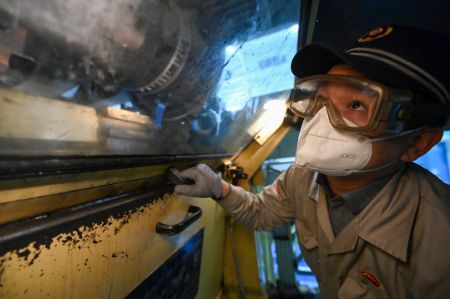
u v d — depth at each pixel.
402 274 0.56
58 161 0.28
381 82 0.48
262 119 1.28
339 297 0.64
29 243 0.28
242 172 1.26
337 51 0.51
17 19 0.21
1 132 0.23
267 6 0.55
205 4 0.40
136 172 0.49
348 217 0.66
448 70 0.49
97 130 0.35
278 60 0.86
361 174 0.61
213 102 0.68
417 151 0.58
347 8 0.72
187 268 0.83
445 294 0.48
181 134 0.62
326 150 0.57
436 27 0.75
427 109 0.48
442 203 0.53
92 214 0.38
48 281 0.31
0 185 0.24
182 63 0.43
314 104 0.62
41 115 0.26
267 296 1.52
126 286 0.49
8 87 0.22
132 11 0.29
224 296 1.44
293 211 0.91
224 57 0.56
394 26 0.54
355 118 0.54
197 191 0.71
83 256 0.37
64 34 0.24
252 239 1.38
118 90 0.36
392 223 0.56
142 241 0.54
